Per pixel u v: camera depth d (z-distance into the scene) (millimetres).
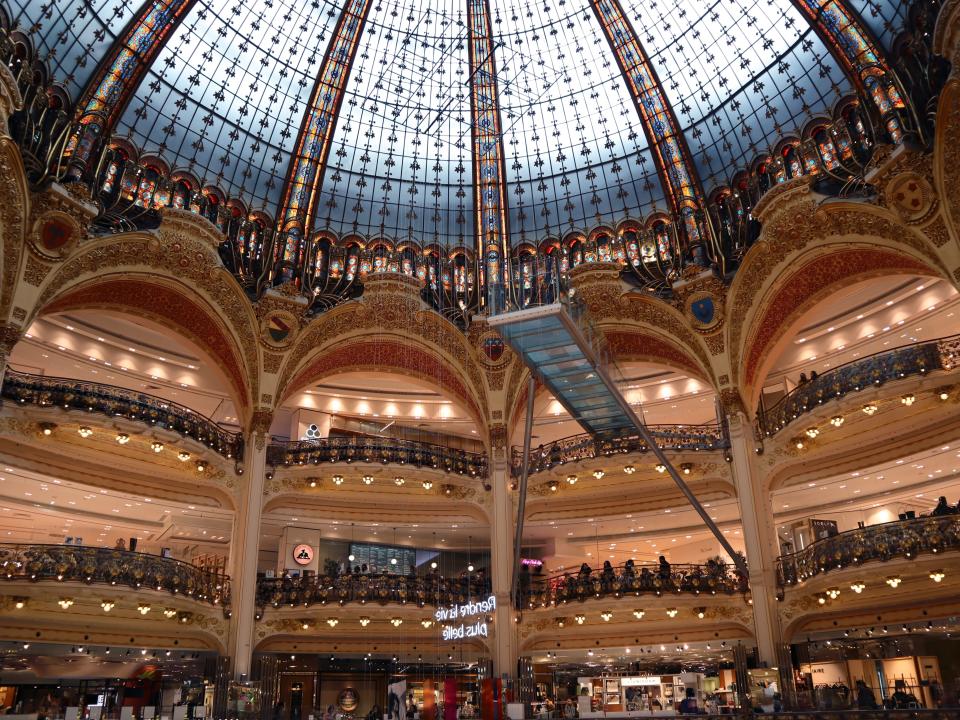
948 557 20062
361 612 26391
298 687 28594
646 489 29062
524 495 21984
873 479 26969
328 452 28438
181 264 25875
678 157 28062
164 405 26219
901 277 27328
